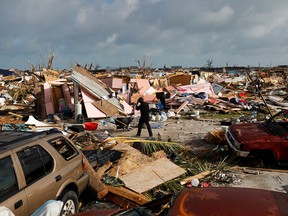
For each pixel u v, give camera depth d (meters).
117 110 18.56
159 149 9.59
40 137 5.18
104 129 15.16
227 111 21.16
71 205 5.40
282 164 8.77
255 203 3.45
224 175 8.23
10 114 18.00
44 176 4.82
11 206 4.07
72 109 19.61
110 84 23.83
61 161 5.30
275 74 60.44
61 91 20.61
